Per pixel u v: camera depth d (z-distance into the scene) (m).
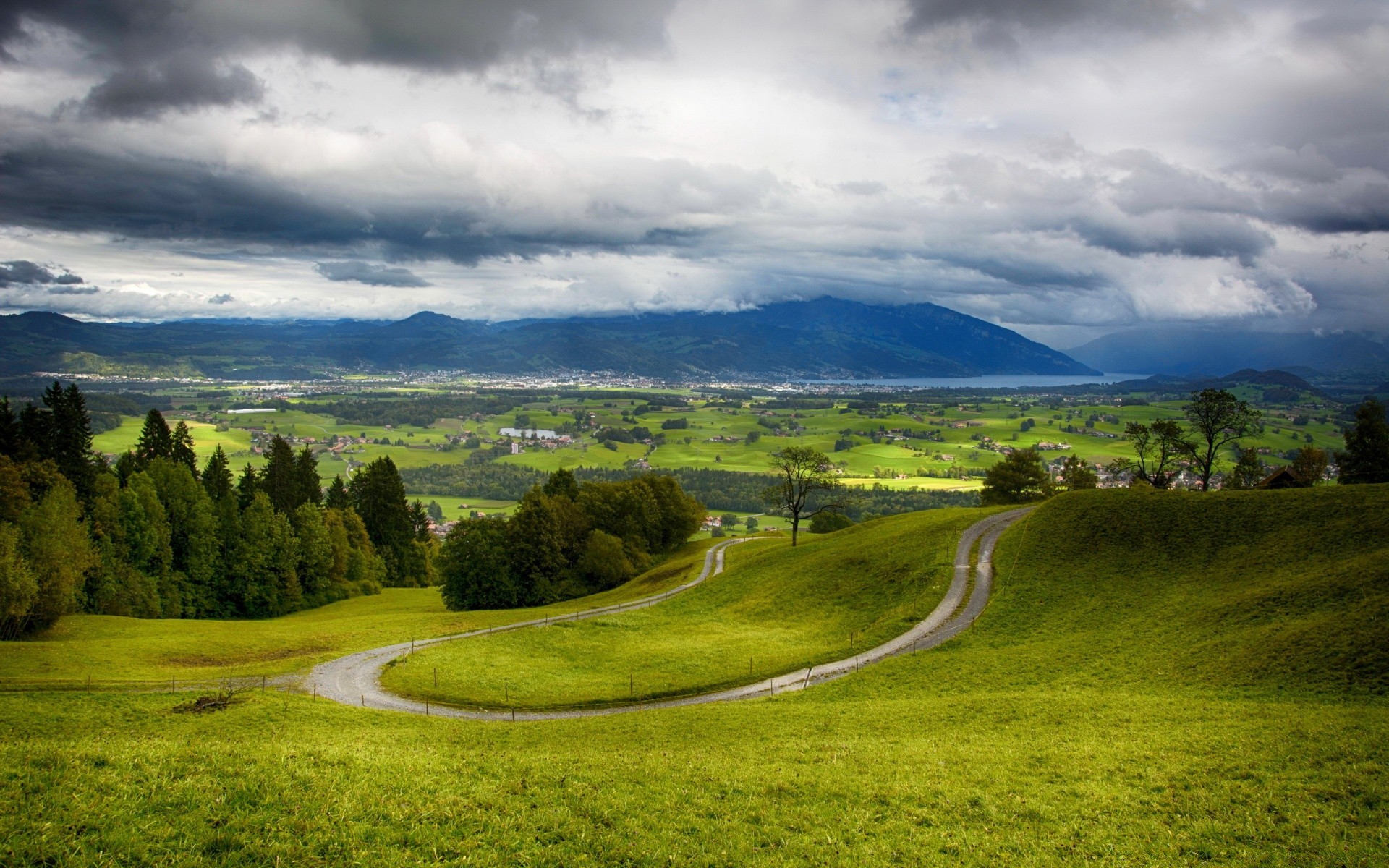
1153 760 31.19
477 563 105.06
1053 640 54.22
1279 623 46.06
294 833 22.45
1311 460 113.69
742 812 27.12
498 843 23.12
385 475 144.38
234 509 109.69
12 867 19.02
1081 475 135.12
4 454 84.94
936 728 39.53
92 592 89.19
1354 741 30.41
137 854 20.27
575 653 67.31
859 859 23.56
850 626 68.19
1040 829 25.78
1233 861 23.12
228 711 45.28
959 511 101.06
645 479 136.25
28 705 44.59
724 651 65.00
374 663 63.91
